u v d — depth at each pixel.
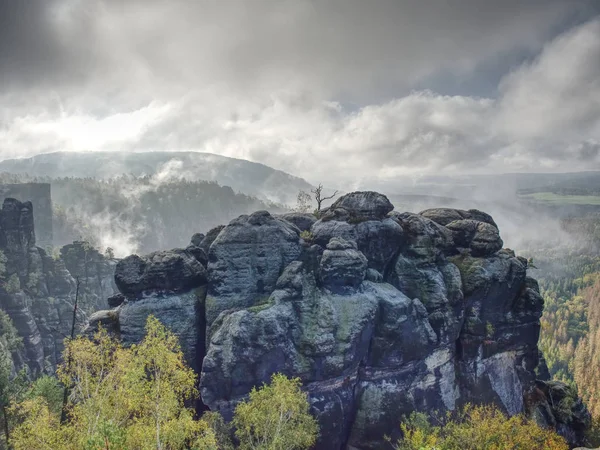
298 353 56.72
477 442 50.75
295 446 49.12
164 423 39.69
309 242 69.31
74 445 37.06
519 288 73.00
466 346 68.88
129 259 61.75
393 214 75.06
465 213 85.38
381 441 59.38
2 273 141.75
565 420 71.38
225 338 54.31
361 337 58.97
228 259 62.72
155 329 47.22
